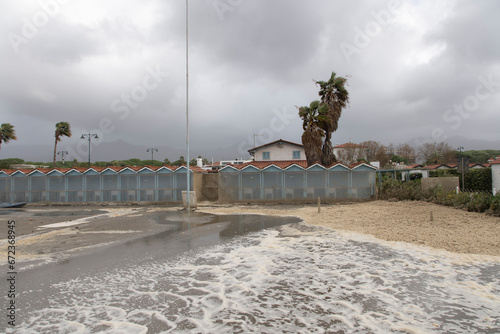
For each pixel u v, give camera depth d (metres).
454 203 16.47
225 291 5.69
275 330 4.29
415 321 4.48
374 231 10.66
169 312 4.88
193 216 16.19
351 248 8.55
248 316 4.71
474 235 9.57
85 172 24.27
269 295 5.48
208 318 4.66
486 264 6.94
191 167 26.86
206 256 8.07
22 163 49.53
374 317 4.62
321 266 7.02
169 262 7.58
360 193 21.97
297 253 8.16
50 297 5.50
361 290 5.62
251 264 7.28
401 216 13.70
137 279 6.39
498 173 21.61
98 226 13.24
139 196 23.91
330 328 4.32
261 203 22.66
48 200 24.55
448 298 5.24
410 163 68.19
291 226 12.44
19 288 5.94
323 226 12.11
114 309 5.01
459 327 4.30
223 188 23.17
